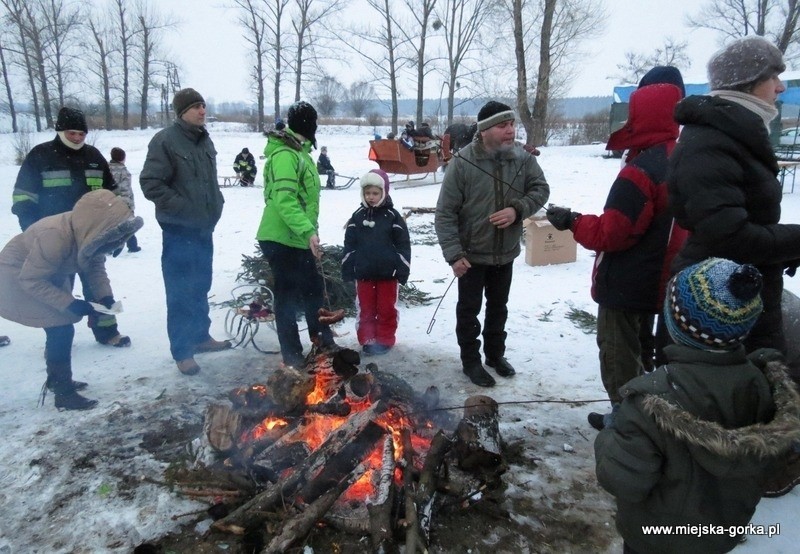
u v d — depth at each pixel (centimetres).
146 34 4641
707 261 171
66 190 453
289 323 414
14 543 245
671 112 278
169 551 240
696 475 166
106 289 432
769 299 246
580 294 589
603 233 285
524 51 2305
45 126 4734
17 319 339
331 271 568
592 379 402
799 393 168
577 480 288
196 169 414
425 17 3131
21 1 4119
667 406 161
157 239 912
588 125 3300
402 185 1627
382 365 429
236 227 991
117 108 5750
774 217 237
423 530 236
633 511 182
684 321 166
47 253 326
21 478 289
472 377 398
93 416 350
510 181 381
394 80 3328
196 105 410
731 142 223
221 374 414
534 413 354
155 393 383
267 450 277
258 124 4303
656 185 276
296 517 235
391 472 253
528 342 469
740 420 162
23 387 390
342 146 3034
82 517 260
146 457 306
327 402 303
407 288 596
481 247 387
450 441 284
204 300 449
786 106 2212
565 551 242
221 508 258
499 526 255
